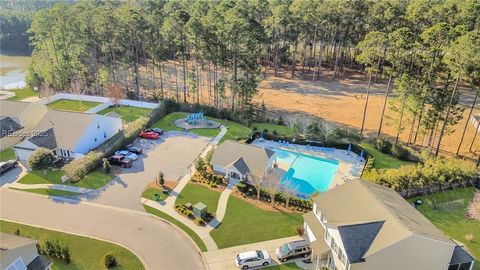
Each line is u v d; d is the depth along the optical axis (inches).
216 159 1800.0
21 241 1072.2
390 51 2186.3
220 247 1298.0
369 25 3358.8
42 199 1565.0
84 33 2839.6
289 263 1221.1
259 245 1309.1
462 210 1551.4
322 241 1230.3
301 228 1355.8
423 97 1963.6
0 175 1749.5
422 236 1035.9
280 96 3132.4
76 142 1884.8
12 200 1553.9
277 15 3427.7
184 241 1326.3
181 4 4178.2
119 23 2753.4
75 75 3038.9
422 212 1534.2
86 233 1354.6
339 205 1270.9
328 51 4136.3
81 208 1505.9
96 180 1713.8
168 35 2704.2
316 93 3228.3
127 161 1840.6
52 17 2864.2
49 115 2053.4
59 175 1754.4
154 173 1791.3
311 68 4028.1
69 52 2974.9
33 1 7844.5
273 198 1534.2
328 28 3540.8
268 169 1756.9
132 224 1411.2
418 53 2133.4
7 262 971.3
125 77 3164.4
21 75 4047.7
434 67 1996.8
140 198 1579.7
